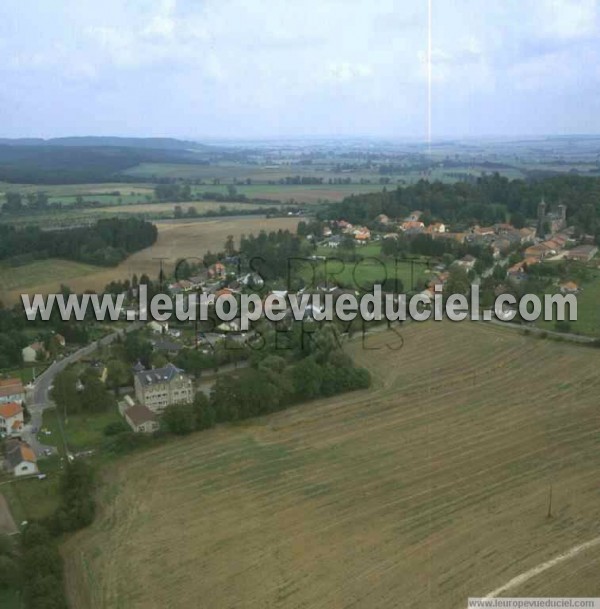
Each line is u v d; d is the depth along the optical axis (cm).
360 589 7262
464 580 7356
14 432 11438
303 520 8588
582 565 7544
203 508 8938
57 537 8375
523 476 9519
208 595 7250
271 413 11919
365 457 10231
